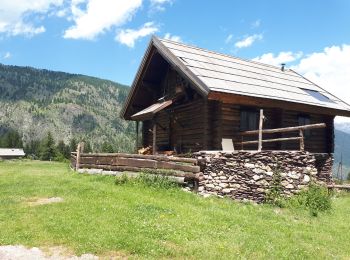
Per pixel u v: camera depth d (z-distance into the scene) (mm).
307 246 9578
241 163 15344
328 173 23266
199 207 12875
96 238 8672
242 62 25141
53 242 8508
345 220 13445
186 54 21562
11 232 9016
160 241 8734
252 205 14445
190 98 21359
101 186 14758
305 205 14711
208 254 8148
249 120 20625
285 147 21750
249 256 8375
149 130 25453
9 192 13781
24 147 162500
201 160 15477
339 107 23109
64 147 132875
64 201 12141
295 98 20812
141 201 12500
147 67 23766
